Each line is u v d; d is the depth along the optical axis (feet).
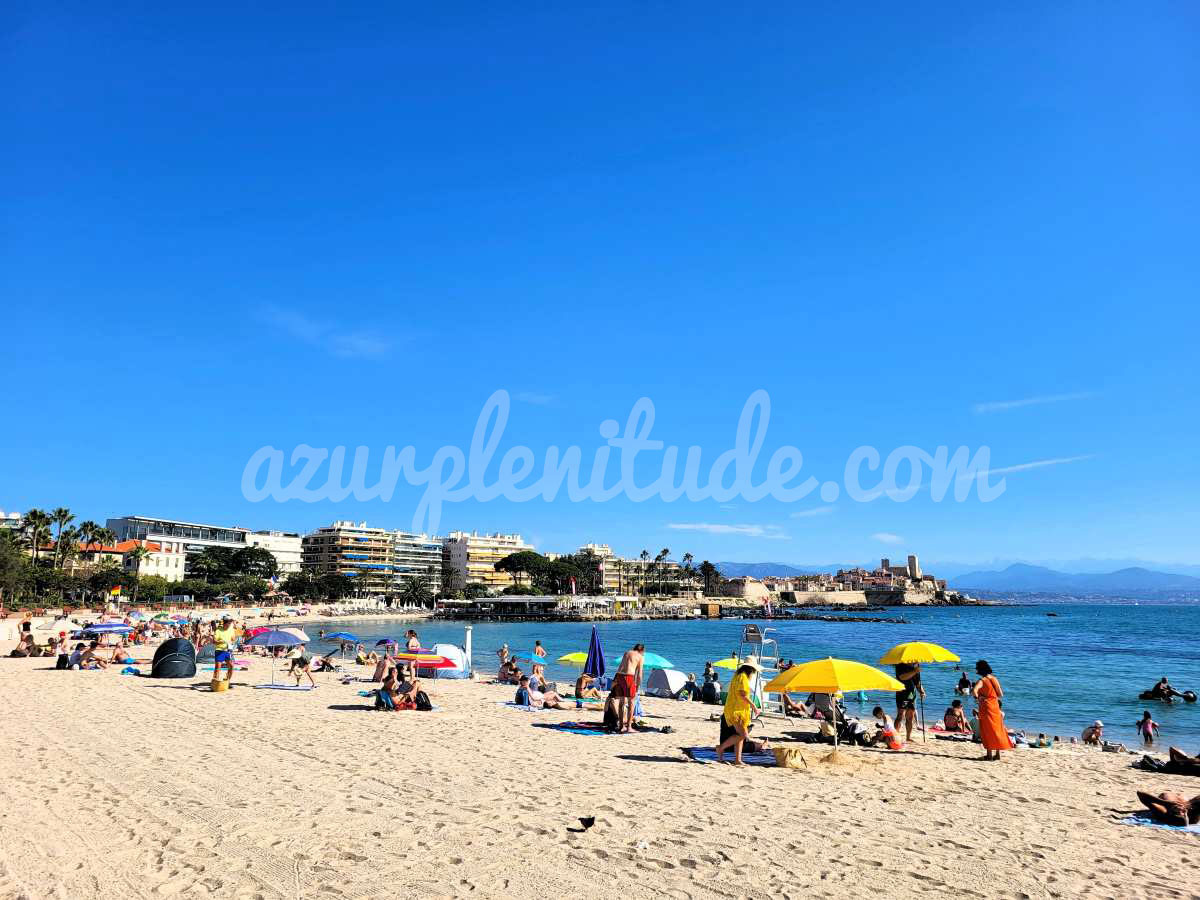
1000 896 23.27
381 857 25.30
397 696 64.75
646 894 22.66
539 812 31.40
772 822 30.91
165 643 89.51
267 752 43.52
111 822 28.71
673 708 74.74
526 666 117.91
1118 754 54.80
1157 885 24.56
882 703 99.14
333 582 561.02
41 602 318.45
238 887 22.43
